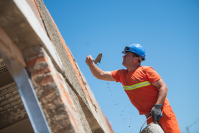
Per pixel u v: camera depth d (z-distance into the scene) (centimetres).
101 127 536
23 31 207
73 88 359
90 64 362
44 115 215
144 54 330
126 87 322
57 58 307
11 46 203
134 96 318
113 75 349
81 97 412
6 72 303
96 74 360
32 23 219
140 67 318
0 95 319
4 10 183
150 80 305
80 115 306
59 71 300
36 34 217
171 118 297
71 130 213
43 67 225
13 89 320
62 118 215
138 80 309
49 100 218
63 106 218
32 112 206
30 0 292
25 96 209
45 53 238
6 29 199
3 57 202
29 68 224
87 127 328
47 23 407
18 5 188
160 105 288
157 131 278
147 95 309
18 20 195
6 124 321
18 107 322
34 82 222
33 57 227
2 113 321
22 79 213
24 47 225
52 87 221
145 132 284
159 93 297
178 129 294
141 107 318
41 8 418
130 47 326
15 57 204
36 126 204
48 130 205
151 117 294
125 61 328
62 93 235
